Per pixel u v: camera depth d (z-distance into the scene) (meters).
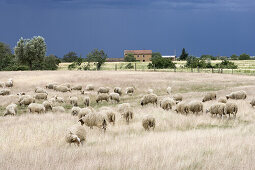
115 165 10.72
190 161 11.09
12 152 14.24
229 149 13.07
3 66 125.62
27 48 114.69
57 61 137.12
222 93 46.41
